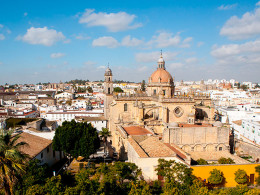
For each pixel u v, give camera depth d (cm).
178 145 6512
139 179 4497
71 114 13238
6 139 3478
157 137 6469
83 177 3981
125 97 8619
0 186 3278
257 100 17525
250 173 5012
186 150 6588
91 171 4259
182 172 4334
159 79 8738
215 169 4641
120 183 4122
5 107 15138
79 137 6156
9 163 3416
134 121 8356
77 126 6444
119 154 7306
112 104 8988
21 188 3588
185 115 7856
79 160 6925
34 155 5162
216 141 6756
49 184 3544
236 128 9969
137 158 4666
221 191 3912
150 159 4569
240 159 6003
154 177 4597
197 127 6619
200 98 9300
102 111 14175
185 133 6544
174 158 4678
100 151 8200
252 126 8569
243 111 10906
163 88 8756
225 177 4872
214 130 6731
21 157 3494
